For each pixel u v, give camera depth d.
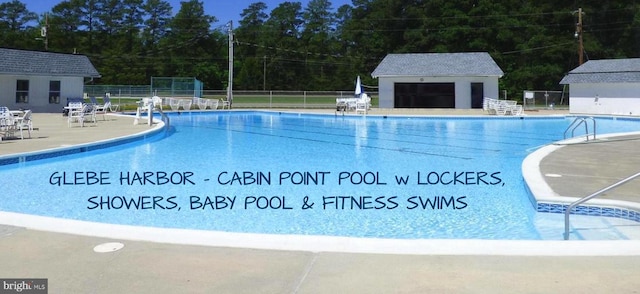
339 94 41.78
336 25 88.81
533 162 9.83
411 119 27.86
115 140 13.68
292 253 3.98
